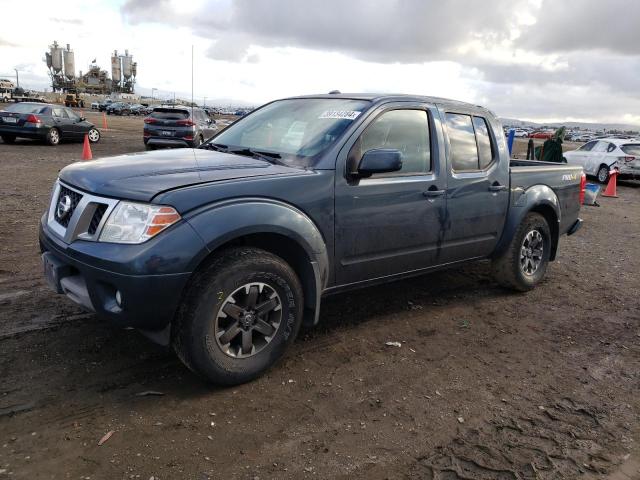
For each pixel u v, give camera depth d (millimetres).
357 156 3854
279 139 4172
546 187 5539
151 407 3113
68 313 4309
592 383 3764
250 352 3400
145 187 3092
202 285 3102
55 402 3094
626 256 7703
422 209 4281
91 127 20938
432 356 4027
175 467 2613
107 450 2705
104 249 3000
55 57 132000
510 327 4707
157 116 17672
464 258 4906
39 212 8000
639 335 4691
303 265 3623
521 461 2836
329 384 3512
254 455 2752
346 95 4473
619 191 16641
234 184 3270
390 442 2932
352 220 3822
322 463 2725
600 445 3029
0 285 4871
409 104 4340
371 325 4539
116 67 140750
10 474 2490
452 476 2682
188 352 3145
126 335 3969
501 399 3467
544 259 5719
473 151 4828
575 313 5160
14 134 18562
